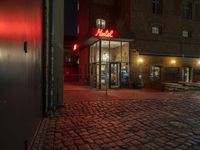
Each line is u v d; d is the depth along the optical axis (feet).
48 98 23.17
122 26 64.59
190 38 69.97
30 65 12.65
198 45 71.51
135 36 60.23
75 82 90.07
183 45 68.59
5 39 7.21
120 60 59.26
